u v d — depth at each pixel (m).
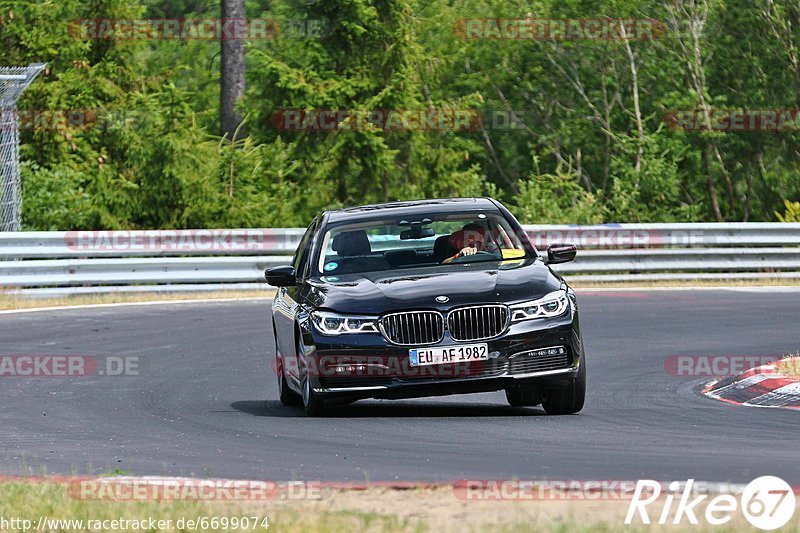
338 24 110.12
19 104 105.56
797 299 68.19
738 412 35.09
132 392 43.47
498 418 34.84
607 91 142.62
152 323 62.03
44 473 28.00
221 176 102.81
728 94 136.62
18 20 110.06
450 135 143.38
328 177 110.31
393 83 109.62
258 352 53.00
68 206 95.88
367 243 38.12
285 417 36.62
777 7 132.00
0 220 83.50
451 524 21.12
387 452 29.34
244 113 108.50
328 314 34.34
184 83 152.75
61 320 63.16
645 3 135.75
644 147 129.75
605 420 34.00
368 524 21.11
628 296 72.19
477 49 145.38
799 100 132.50
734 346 51.50
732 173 137.25
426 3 154.75
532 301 34.12
